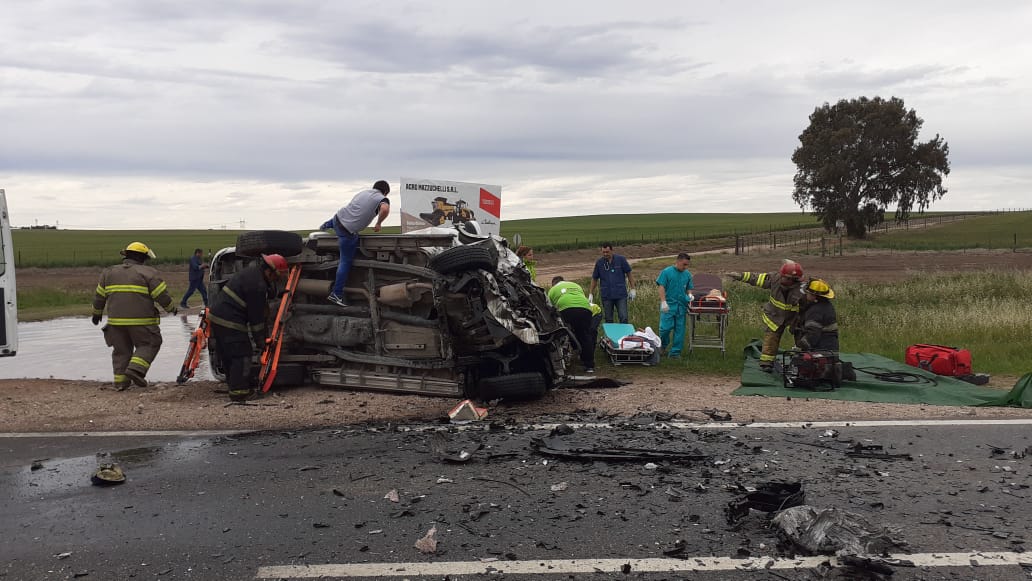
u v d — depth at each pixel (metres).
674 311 12.20
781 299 10.17
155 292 9.38
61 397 8.72
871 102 80.69
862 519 4.41
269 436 6.82
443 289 8.45
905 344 13.15
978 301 17.72
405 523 4.58
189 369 9.51
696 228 112.25
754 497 4.72
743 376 9.96
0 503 5.03
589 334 10.79
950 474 5.48
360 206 9.30
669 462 5.79
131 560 4.09
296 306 9.88
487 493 5.11
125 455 6.20
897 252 57.28
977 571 3.88
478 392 8.80
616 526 4.51
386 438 6.65
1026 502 4.88
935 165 79.56
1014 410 7.77
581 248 63.28
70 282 37.94
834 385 9.09
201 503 4.97
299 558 4.08
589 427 6.94
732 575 3.86
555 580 3.81
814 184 81.19
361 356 9.47
